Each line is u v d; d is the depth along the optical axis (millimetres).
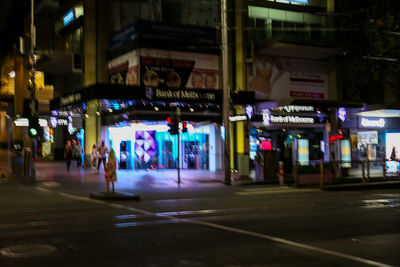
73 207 13242
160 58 26625
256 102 26438
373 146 30391
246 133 25234
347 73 30375
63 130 39656
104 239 8500
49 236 8805
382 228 9766
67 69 33906
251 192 18234
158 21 27031
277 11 29422
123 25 29984
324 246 7973
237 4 28281
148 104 25156
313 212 12180
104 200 15031
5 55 44062
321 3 30859
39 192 17500
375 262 6902
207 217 11195
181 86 27141
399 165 24156
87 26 29172
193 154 28781
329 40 29656
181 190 18672
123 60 27656
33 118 21641
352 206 13547
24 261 6883
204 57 27953
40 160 38906
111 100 25219
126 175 24234
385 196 16641
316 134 30359
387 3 27781
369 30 28250
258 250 7629
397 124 31203
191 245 8000
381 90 31594
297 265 6707
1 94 40469
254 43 28406
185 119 26062
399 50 27062
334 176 21344
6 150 51500
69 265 6664
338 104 25656
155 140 28422
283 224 10195
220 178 23141
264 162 22922
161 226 9859
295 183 20641
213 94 25359
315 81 30422
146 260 6953
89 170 27062
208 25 29359
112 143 28281
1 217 11359
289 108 28078
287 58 29672
